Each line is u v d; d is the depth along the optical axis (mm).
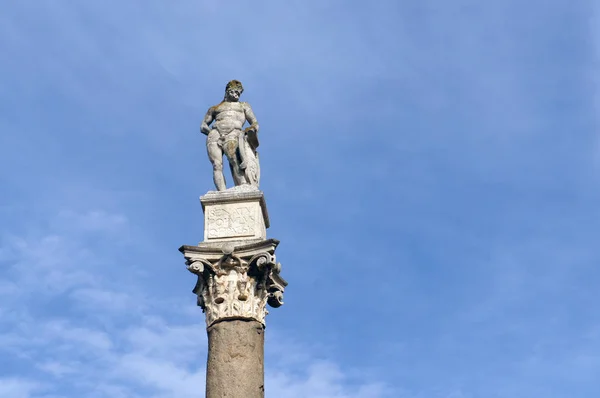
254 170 22391
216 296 20219
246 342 19703
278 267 20734
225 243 20672
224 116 22828
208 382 19328
